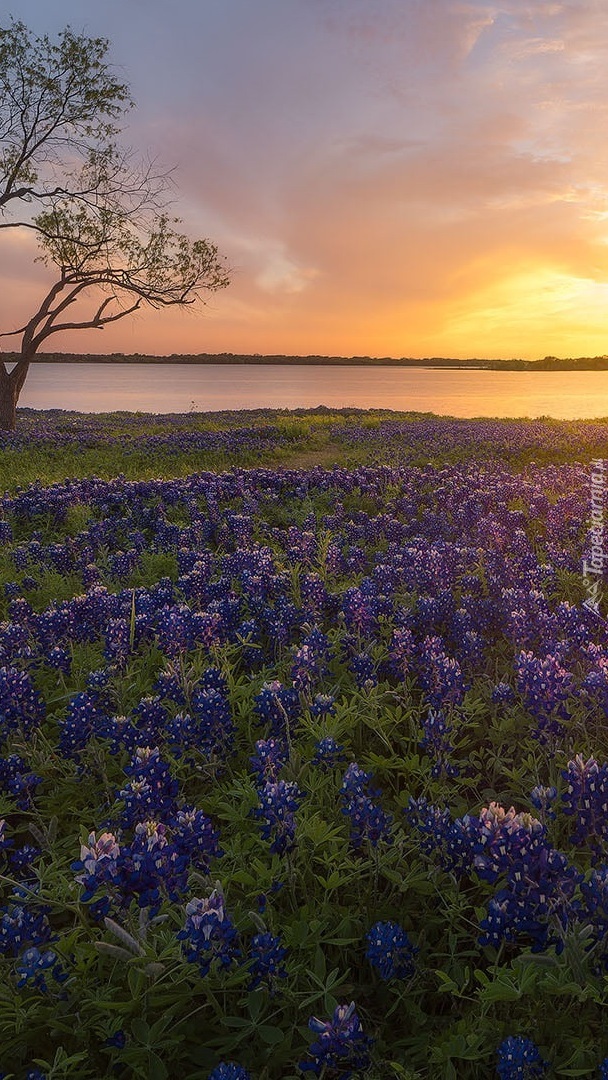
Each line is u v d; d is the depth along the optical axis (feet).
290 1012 9.86
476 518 36.35
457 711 16.81
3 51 92.27
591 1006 9.34
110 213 99.55
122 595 25.34
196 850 10.74
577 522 32.83
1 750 16.63
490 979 10.33
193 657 20.63
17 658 19.58
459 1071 8.93
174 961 9.80
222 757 15.12
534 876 9.27
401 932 9.81
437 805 13.46
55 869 12.07
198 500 45.68
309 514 39.40
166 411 210.38
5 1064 9.20
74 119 97.71
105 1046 9.10
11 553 33.14
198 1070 9.33
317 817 12.46
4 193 100.32
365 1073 8.59
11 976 9.75
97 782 15.31
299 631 22.34
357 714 16.08
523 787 14.44
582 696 15.21
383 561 29.68
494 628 22.38
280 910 11.29
